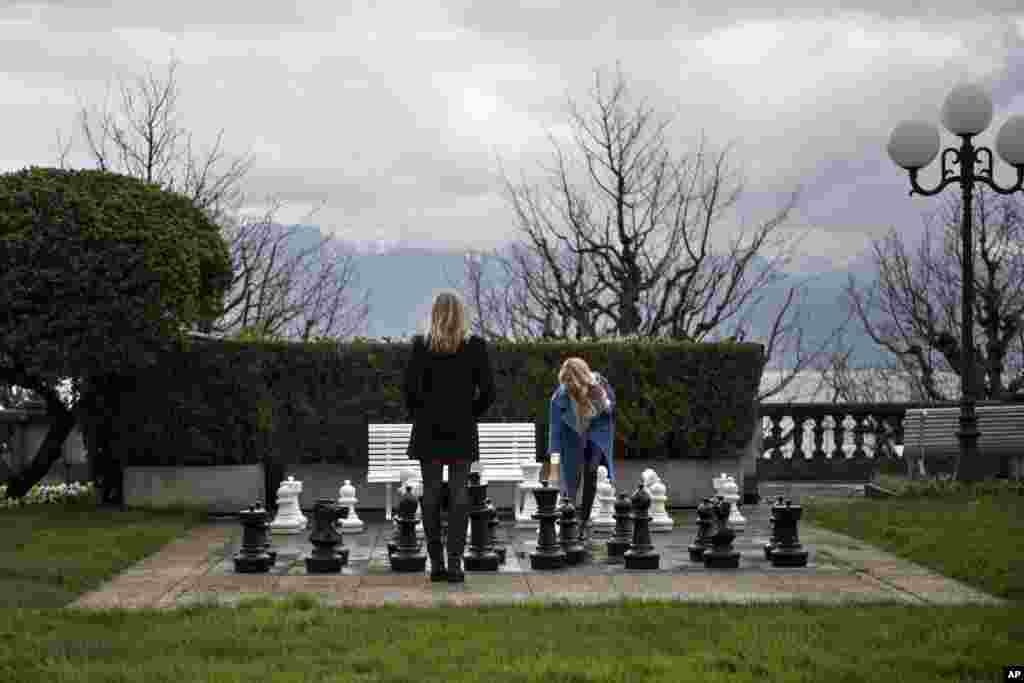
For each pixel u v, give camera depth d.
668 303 37.41
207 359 16.97
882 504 16.27
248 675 7.21
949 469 20.20
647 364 18.00
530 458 16.73
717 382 17.98
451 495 10.67
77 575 10.77
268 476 17.66
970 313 17.94
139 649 7.98
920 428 18.94
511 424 16.80
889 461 22.30
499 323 39.34
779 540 11.66
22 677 7.26
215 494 16.86
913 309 36.81
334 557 11.41
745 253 37.59
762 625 8.54
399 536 11.55
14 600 9.64
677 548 13.10
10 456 19.47
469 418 10.62
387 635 8.30
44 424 19.67
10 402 20.67
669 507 18.02
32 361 15.34
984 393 31.98
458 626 8.52
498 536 13.81
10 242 15.18
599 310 36.19
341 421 17.73
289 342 17.69
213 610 9.24
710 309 37.69
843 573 11.10
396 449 16.69
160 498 16.84
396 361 17.80
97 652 7.91
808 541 13.27
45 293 15.36
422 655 7.74
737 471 18.06
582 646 7.97
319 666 7.43
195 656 7.77
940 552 11.71
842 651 7.77
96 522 14.71
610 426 12.91
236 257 35.97
